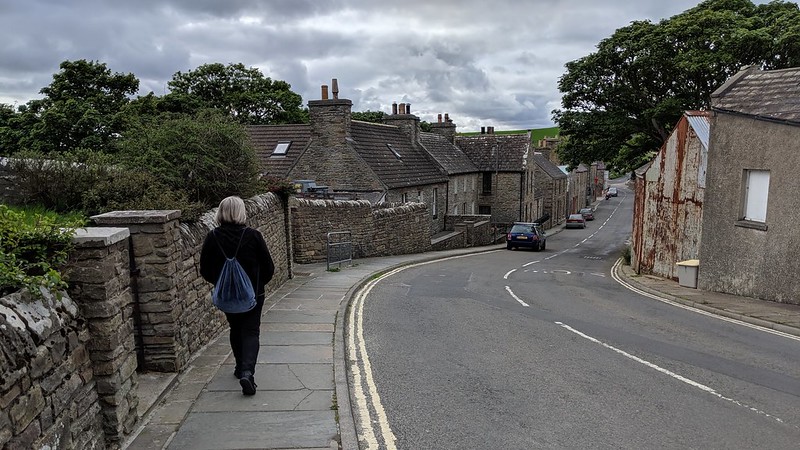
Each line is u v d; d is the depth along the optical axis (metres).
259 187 11.52
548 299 12.80
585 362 7.41
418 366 7.13
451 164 38.06
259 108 41.69
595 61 27.05
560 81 29.39
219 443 4.59
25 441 3.24
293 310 10.08
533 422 5.38
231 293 5.38
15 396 3.15
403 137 34.53
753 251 12.48
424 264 20.94
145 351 5.98
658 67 25.16
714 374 6.99
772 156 11.85
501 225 43.72
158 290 5.92
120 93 21.64
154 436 4.66
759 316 10.41
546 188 55.62
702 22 24.05
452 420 5.40
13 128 19.72
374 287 13.84
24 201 7.71
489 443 4.90
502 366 7.17
